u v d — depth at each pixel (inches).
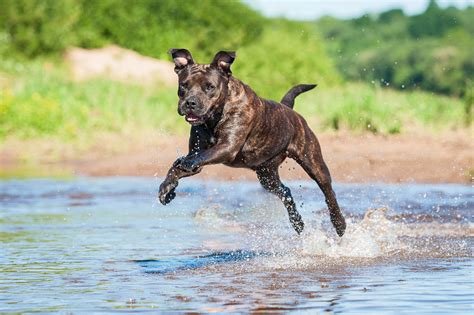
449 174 692.7
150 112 997.2
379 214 493.4
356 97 952.9
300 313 283.7
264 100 393.7
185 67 374.9
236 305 296.4
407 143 804.6
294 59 1202.0
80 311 288.8
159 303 300.4
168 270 364.8
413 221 510.0
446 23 3304.6
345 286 326.6
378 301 298.7
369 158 739.4
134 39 1300.4
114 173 789.2
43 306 296.4
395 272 355.6
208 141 381.7
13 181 739.4
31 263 380.2
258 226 503.5
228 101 373.7
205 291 320.5
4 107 954.1
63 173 796.0
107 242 442.6
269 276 350.0
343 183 673.6
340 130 868.6
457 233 465.7
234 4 1359.5
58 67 1163.3
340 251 408.8
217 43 1320.1
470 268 362.9
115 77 1164.5
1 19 1182.9
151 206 594.9
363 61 2659.9
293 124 407.5
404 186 655.8
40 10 1195.3
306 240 430.0
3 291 321.1
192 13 1333.7
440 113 937.5
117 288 327.0
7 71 1095.0
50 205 601.9
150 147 884.6
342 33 3117.6
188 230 488.1
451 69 2493.8
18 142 934.4
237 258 395.2
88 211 571.5
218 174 731.4
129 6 1317.7
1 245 430.3
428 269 361.7
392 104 923.4
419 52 2630.4
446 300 298.4
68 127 948.6
